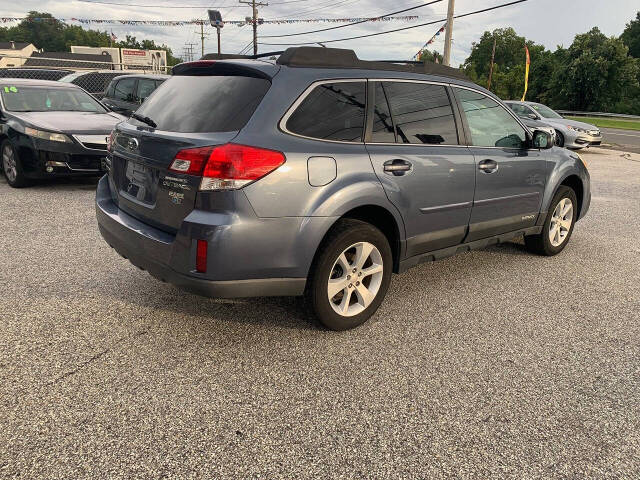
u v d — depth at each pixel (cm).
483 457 216
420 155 340
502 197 416
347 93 311
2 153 756
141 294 370
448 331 334
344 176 295
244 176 259
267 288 281
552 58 8181
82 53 6156
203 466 203
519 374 283
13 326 313
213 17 2842
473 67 9675
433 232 362
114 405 239
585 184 520
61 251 457
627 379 282
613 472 210
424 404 251
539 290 414
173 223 280
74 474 196
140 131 304
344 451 216
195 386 258
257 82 288
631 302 395
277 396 253
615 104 6931
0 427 220
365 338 319
